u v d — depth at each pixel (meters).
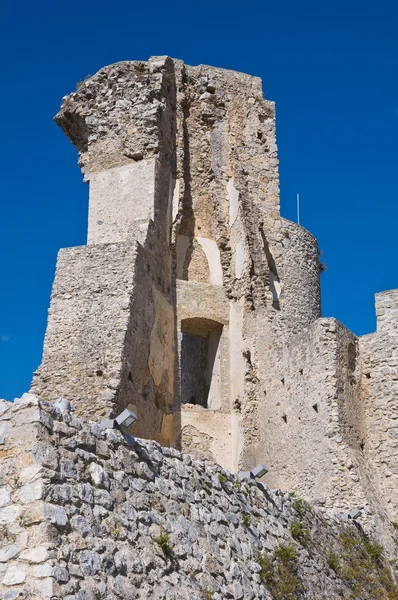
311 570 16.16
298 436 21.78
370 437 21.81
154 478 12.99
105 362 20.53
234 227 27.17
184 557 12.70
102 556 10.99
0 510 10.58
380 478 21.31
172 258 25.91
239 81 29.52
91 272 22.14
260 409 23.55
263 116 29.38
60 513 10.66
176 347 25.09
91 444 11.88
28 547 10.27
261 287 26.06
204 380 27.05
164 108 26.45
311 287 28.33
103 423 12.49
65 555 10.41
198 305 26.00
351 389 21.78
